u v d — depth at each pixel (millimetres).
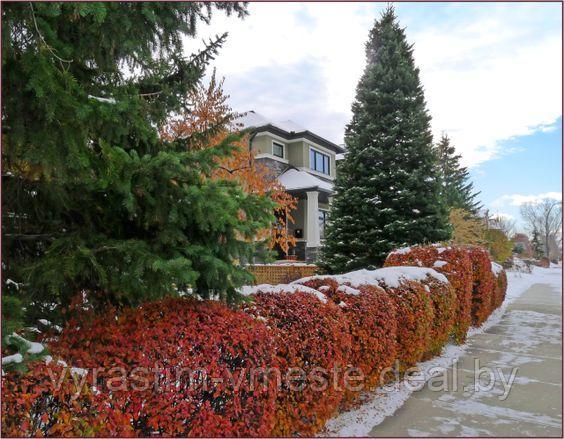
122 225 2730
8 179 2600
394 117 9977
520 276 22562
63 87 2182
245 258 2748
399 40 10789
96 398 1867
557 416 3486
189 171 2486
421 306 4637
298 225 18688
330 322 3076
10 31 2043
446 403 3775
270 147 18094
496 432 3164
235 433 2270
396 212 9617
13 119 2162
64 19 2428
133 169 2271
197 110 7262
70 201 2623
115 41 2682
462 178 28375
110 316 2410
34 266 2311
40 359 1834
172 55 3459
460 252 6676
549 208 44094
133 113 2600
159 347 2082
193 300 2537
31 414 1712
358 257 9383
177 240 2488
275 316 2828
